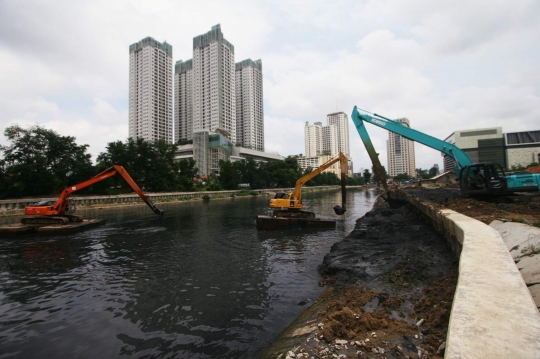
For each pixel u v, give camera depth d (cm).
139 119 14600
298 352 527
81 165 5141
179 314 884
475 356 284
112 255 1617
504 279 461
